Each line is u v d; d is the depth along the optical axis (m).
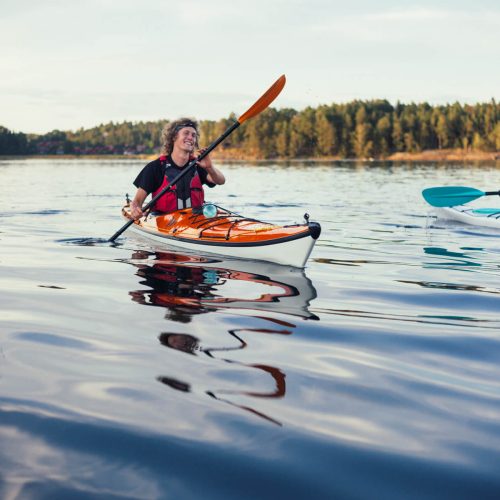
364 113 129.12
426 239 5.95
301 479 1.42
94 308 3.08
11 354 2.31
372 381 2.09
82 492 1.35
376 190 14.26
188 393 1.94
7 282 3.73
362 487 1.39
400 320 2.95
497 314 3.10
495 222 6.82
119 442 1.59
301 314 3.03
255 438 1.62
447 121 125.06
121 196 12.06
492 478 1.42
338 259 4.80
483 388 2.03
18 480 1.40
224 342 2.52
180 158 5.68
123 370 2.15
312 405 1.86
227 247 4.84
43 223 7.06
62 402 1.85
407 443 1.61
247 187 15.94
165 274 4.05
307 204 10.18
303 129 128.75
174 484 1.39
